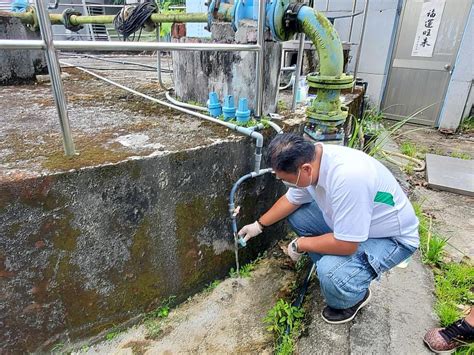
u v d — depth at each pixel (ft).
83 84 10.07
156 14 7.64
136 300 5.36
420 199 9.34
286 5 5.95
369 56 17.44
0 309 4.11
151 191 4.83
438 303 5.27
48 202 4.01
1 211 3.74
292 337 5.02
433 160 11.82
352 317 4.94
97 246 4.60
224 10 6.85
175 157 4.90
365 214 4.20
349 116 9.82
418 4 15.74
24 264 4.09
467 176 10.53
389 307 5.18
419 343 4.57
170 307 5.87
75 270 4.53
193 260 5.87
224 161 5.60
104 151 4.74
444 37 15.58
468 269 6.11
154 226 5.08
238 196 6.15
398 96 17.67
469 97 15.89
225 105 6.51
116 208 4.58
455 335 4.31
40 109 6.96
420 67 16.57
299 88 8.83
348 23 17.22
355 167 4.19
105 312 5.08
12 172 3.92
